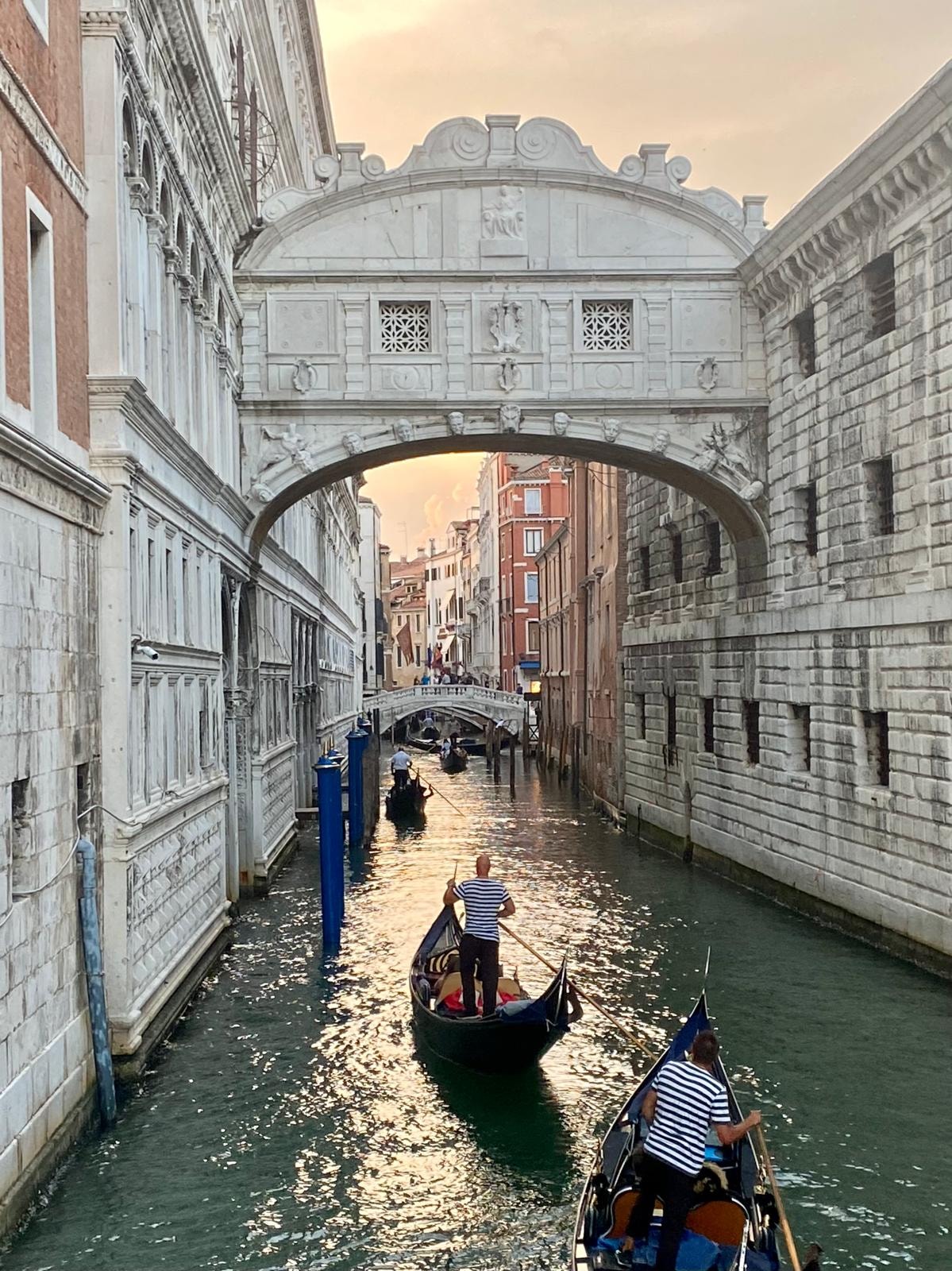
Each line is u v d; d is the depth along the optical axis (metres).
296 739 34.28
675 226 22.47
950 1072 13.20
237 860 22.25
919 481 17.05
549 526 80.31
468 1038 12.82
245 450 22.09
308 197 21.97
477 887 13.80
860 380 18.92
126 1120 11.84
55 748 10.59
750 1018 15.09
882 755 18.78
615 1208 8.47
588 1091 12.88
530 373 22.30
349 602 62.38
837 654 19.64
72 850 11.12
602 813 36.88
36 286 10.74
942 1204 10.30
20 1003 9.54
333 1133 11.72
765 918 20.98
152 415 13.38
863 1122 11.94
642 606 31.75
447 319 22.22
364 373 22.09
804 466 21.06
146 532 13.61
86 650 11.65
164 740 14.54
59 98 11.30
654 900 22.78
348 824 34.97
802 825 21.14
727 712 24.97
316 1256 9.45
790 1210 10.20
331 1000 16.05
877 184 17.42
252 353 22.05
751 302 22.58
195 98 16.25
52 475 10.38
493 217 22.19
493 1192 10.55
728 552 25.14
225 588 20.91
